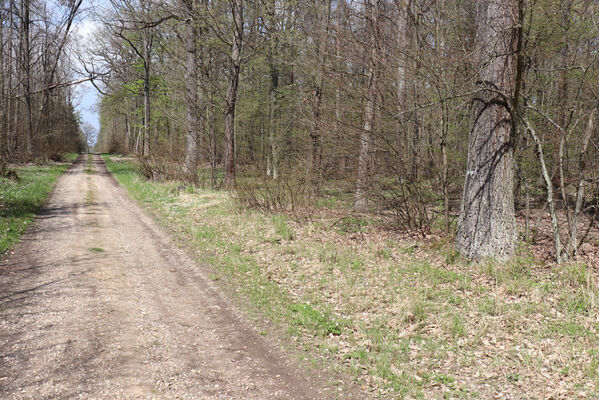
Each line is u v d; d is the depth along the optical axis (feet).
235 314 20.75
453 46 29.89
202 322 19.67
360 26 33.78
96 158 166.81
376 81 31.81
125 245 32.86
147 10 63.52
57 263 26.86
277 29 61.31
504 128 25.11
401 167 32.37
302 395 14.07
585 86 27.20
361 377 15.21
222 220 40.09
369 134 32.71
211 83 63.05
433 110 30.89
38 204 48.26
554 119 35.73
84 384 13.73
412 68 29.94
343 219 38.11
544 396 13.60
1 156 60.13
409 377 15.01
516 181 40.40
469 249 26.17
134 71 110.42
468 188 26.50
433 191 35.06
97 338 17.07
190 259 29.89
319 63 35.76
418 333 18.16
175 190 59.21
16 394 12.90
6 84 104.42
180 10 58.85
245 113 82.43
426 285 23.03
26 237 32.89
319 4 51.19
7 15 103.30
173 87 68.44
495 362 15.65
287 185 42.14
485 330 17.80
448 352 16.56
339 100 34.71
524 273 23.30
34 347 15.98
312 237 33.88
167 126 94.53
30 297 20.98
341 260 27.61
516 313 18.93
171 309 20.94
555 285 21.42
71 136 207.51
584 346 16.19
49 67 129.59
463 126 35.47
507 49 24.45
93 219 42.37
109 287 23.21
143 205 52.42
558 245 24.31
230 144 60.75
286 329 19.08
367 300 21.56
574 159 33.96
